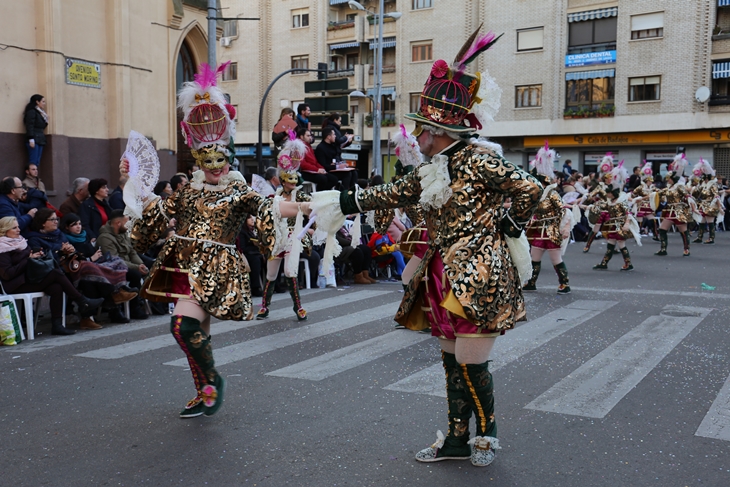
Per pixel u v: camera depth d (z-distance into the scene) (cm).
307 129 1147
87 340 723
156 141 1477
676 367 580
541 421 450
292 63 3906
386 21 3616
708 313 827
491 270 356
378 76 2558
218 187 455
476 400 370
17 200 881
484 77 376
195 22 1617
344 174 1223
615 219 1311
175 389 534
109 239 851
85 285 793
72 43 1260
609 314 829
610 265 1414
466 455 388
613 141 3103
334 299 976
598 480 359
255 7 3947
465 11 3359
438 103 365
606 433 427
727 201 2461
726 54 2830
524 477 364
